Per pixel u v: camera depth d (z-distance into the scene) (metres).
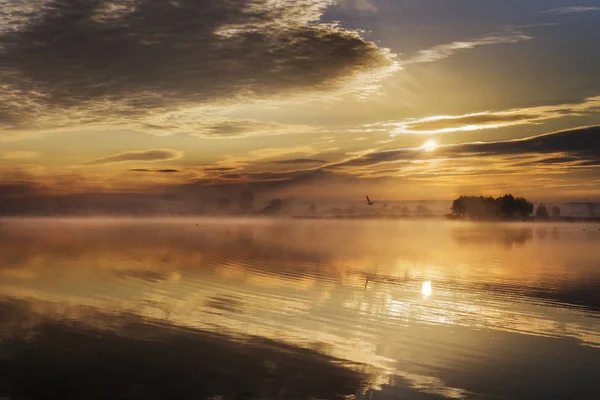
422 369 15.71
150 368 15.41
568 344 18.16
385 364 16.09
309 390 14.09
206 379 14.70
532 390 14.30
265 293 26.78
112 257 44.97
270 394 13.80
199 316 21.59
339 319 21.25
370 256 45.91
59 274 33.69
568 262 41.69
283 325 20.25
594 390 14.39
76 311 22.42
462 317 21.70
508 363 16.30
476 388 14.47
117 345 17.52
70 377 14.70
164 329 19.47
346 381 14.73
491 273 34.44
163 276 32.72
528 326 20.42
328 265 38.72
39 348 17.06
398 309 23.11
